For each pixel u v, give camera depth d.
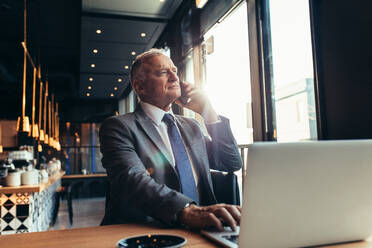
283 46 2.88
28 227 3.66
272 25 2.96
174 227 0.97
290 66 2.71
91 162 12.20
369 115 1.70
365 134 1.72
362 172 0.73
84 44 6.62
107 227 0.99
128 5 5.06
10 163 3.83
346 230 0.75
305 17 2.31
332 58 1.98
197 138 1.40
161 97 1.31
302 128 2.59
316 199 0.70
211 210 0.88
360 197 0.74
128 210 1.16
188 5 4.72
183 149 1.30
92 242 0.82
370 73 1.69
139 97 1.36
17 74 9.20
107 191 1.36
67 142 12.16
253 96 3.08
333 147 0.71
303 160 0.69
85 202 9.41
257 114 3.02
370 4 1.69
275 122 2.89
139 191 0.99
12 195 3.66
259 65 2.97
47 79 9.49
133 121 1.25
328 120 2.02
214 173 1.45
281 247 0.69
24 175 3.84
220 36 4.15
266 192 0.67
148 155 1.18
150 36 6.23
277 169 0.67
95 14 5.30
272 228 0.68
